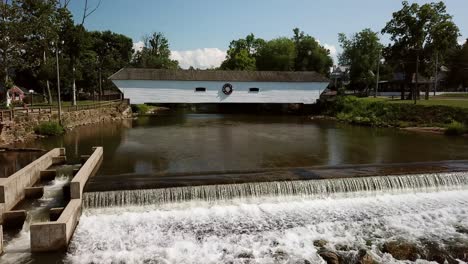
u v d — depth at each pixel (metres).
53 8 30.89
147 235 9.33
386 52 40.44
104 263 8.00
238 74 40.44
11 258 8.12
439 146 20.77
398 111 33.00
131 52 67.94
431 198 12.27
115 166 15.04
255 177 12.66
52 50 33.66
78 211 10.10
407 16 37.69
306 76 41.91
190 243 8.94
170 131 27.61
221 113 48.25
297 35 66.81
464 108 28.08
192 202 11.19
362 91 57.59
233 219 10.34
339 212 10.96
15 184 10.97
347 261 8.21
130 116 40.75
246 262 8.10
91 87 51.06
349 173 13.45
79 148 19.33
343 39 54.44
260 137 24.58
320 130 28.97
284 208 11.16
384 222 10.30
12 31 26.75
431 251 8.70
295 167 14.77
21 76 43.59
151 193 10.96
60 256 8.25
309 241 9.12
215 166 15.12
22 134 21.89
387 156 17.59
